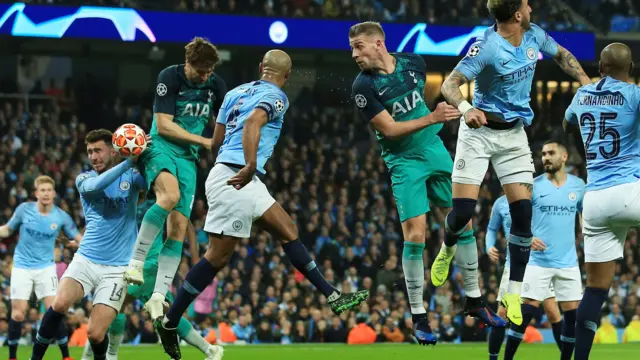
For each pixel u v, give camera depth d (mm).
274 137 7152
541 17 22688
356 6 21672
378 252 19359
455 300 17734
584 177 24406
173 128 8117
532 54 6957
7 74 25562
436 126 7531
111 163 8320
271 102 6906
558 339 10391
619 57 7211
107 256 8148
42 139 21859
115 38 19688
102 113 24438
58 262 15750
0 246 17734
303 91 25453
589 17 23016
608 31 22578
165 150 8164
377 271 18875
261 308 17250
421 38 20953
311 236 19938
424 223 7520
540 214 10016
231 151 7086
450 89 6711
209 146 8148
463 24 21219
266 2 21125
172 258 8188
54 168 20797
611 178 7180
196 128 8367
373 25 7355
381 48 7332
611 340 16844
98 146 8195
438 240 20219
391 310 17297
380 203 21594
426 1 22859
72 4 19594
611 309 17984
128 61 25719
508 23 6840
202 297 16516
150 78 26094
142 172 8195
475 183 7086
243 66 24578
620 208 7098
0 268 16516
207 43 8078
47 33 19344
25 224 11750
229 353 12586
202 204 20859
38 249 11781
